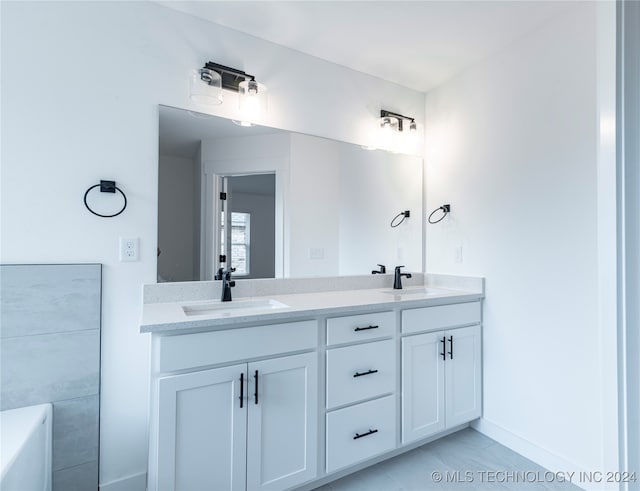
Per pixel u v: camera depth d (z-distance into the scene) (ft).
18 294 4.59
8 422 4.17
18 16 4.69
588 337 5.46
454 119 7.87
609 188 3.06
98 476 5.02
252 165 6.45
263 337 4.82
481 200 7.24
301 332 5.12
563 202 5.82
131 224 5.36
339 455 5.40
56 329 4.80
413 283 8.30
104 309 5.13
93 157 5.09
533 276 6.27
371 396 5.74
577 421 5.56
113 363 5.17
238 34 6.24
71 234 4.95
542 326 6.11
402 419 6.08
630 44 3.04
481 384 7.13
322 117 7.19
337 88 7.36
